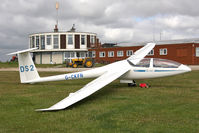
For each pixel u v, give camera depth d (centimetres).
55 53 5700
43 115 575
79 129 466
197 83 1238
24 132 454
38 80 1135
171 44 3706
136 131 451
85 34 5628
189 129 461
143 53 1281
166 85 1161
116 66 1085
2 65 4119
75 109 635
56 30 5809
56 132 450
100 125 489
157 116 554
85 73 1095
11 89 1027
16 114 588
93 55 4919
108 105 679
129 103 704
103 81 841
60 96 838
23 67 1130
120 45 4650
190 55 3484
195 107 643
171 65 1038
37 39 5819
